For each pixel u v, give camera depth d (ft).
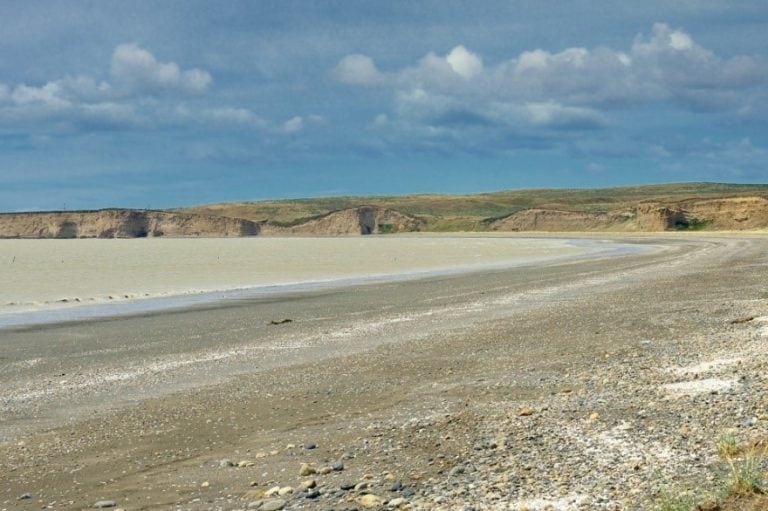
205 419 47.96
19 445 43.60
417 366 63.31
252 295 149.18
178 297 148.05
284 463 36.40
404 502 28.73
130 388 60.80
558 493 27.94
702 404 39.96
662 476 28.53
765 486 24.76
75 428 47.50
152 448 41.57
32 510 31.81
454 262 265.34
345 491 31.01
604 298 114.62
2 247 553.64
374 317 104.99
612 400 43.50
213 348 81.82
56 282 192.95
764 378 45.21
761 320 75.61
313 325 98.63
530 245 440.45
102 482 35.55
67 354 81.71
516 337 77.46
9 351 84.89
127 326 104.58
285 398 53.01
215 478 34.76
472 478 31.17
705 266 184.44
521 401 45.93
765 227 629.92
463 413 43.50
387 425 42.50
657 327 77.61
